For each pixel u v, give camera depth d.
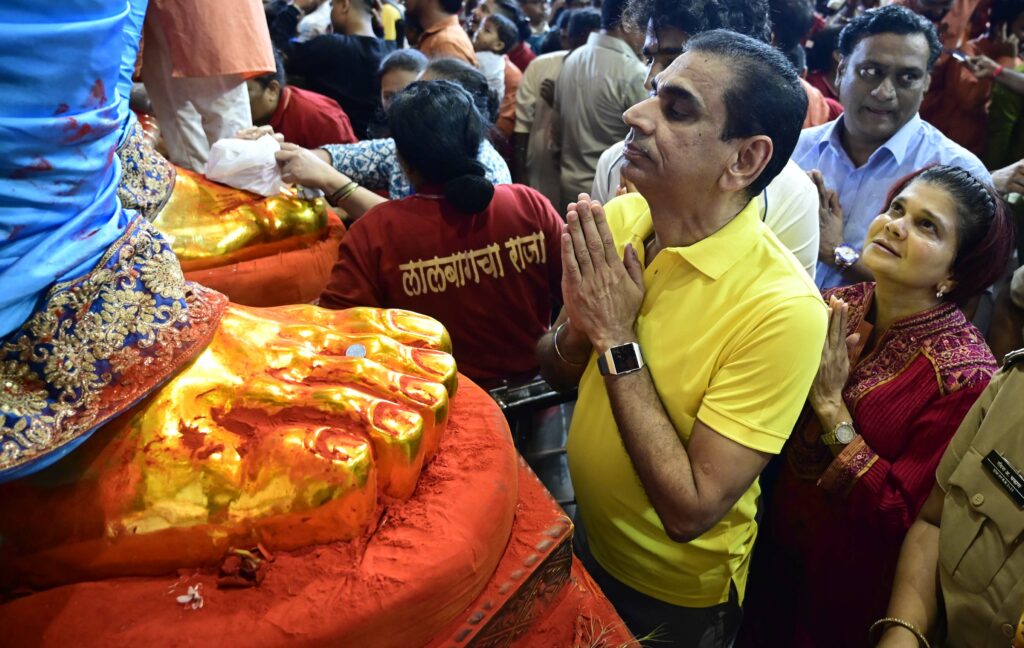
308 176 1.61
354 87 2.89
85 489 0.80
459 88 1.46
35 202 0.69
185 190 1.51
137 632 0.74
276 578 0.79
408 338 1.09
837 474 1.26
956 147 1.95
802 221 1.52
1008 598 0.96
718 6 1.42
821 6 4.02
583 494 1.24
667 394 1.09
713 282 1.06
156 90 1.68
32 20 0.63
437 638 0.85
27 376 0.76
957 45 3.28
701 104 0.98
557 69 3.10
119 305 0.80
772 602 1.56
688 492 1.02
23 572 0.81
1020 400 0.96
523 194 1.53
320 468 0.81
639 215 1.24
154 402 0.83
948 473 1.06
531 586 0.95
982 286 1.26
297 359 0.93
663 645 1.25
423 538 0.85
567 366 1.29
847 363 1.27
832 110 2.64
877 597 1.31
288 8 3.03
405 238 1.45
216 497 0.81
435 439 0.95
